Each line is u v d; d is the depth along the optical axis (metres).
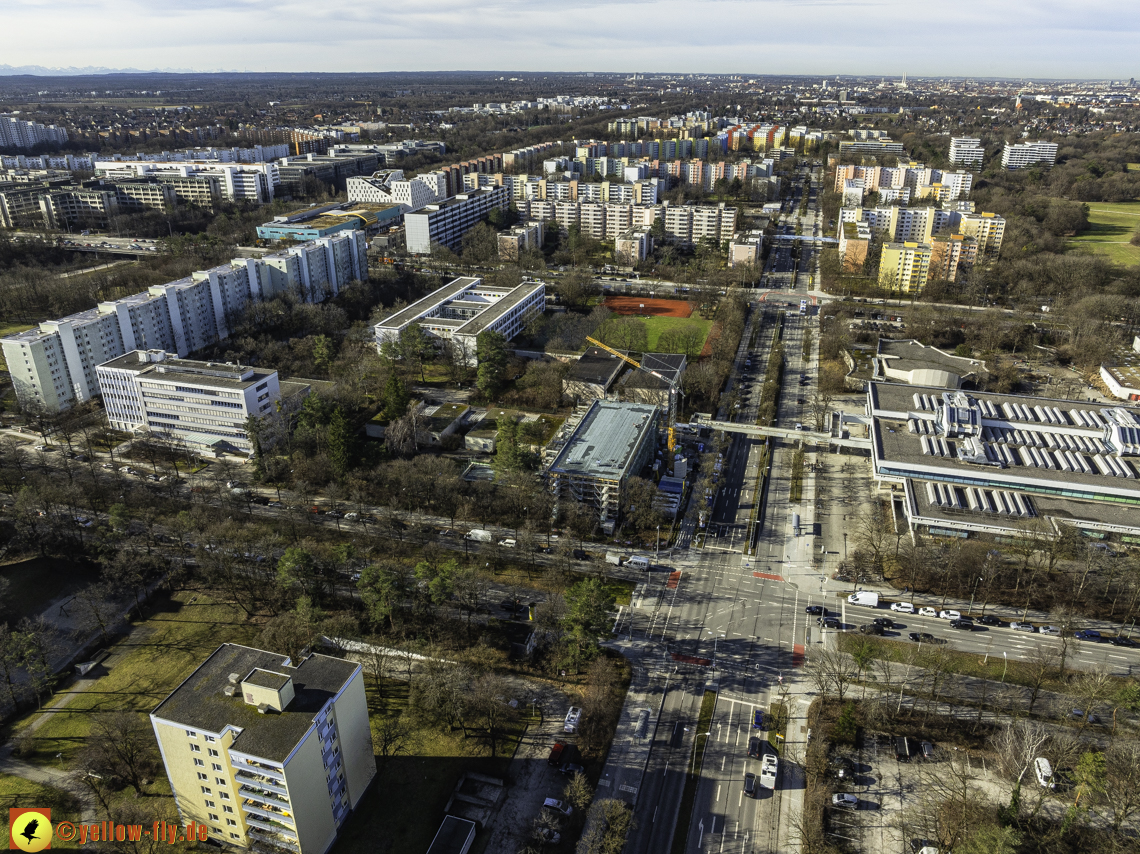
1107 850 190.75
